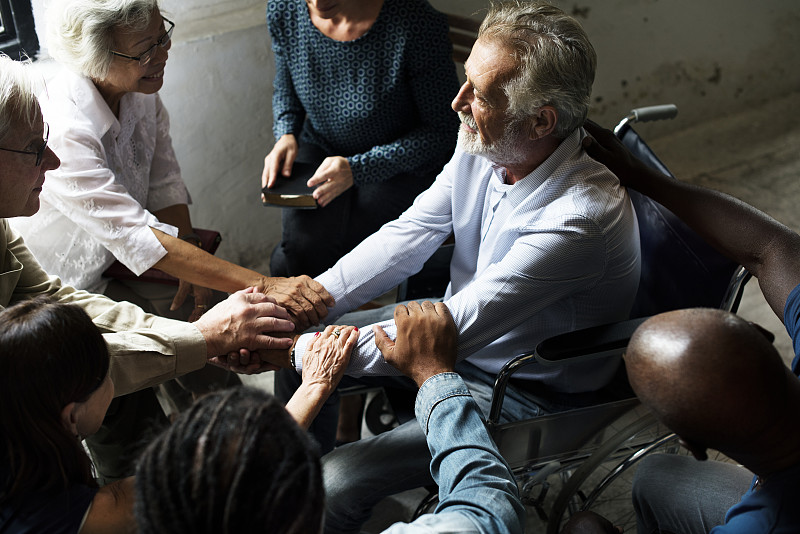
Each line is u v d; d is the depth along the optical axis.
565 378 1.77
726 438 1.04
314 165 2.38
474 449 1.31
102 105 1.93
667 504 1.54
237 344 1.73
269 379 2.62
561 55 1.43
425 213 1.88
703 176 3.45
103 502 1.11
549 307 1.69
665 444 1.74
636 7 3.29
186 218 2.32
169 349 1.64
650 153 1.85
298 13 2.23
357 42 2.20
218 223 2.95
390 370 1.64
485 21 1.54
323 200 2.25
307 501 0.75
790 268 1.44
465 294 1.60
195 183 2.80
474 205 1.79
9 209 1.55
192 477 0.74
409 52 2.20
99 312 1.71
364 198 2.38
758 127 3.73
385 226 1.93
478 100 1.50
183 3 2.55
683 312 1.09
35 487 1.08
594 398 1.80
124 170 2.12
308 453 0.79
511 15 1.49
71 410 1.10
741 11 3.54
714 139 3.68
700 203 1.60
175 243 1.96
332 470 1.68
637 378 1.09
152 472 0.76
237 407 0.79
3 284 1.63
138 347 1.60
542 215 1.59
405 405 1.86
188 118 2.64
